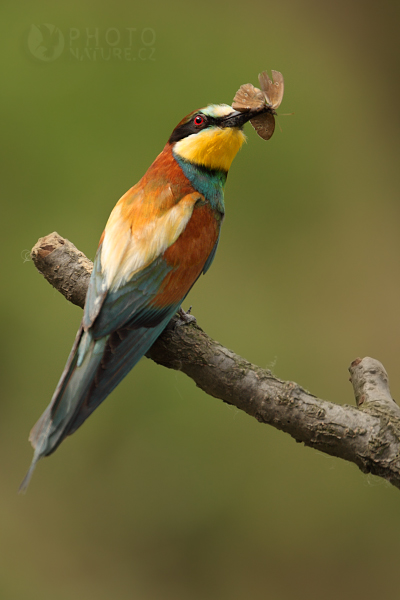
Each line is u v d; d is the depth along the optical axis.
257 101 6.54
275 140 12.34
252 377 5.59
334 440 5.33
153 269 6.13
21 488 4.84
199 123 6.80
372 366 5.88
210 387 5.76
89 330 5.75
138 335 5.89
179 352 5.85
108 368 5.61
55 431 5.17
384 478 5.27
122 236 6.18
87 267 6.48
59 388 5.42
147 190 6.53
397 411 5.43
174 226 6.30
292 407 5.43
